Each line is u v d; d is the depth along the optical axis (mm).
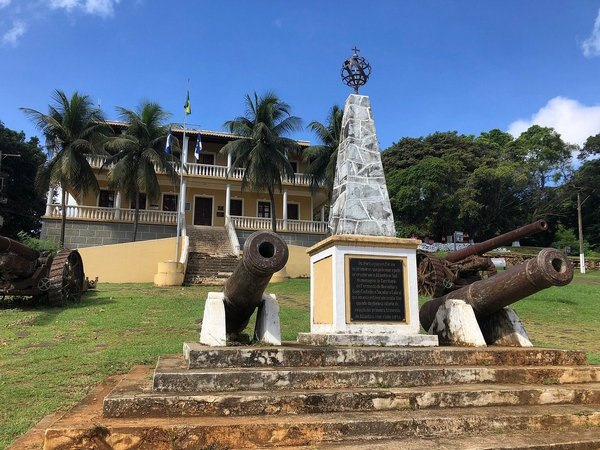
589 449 4094
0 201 33281
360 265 6727
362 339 6340
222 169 32469
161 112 27984
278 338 6074
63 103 26875
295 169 35812
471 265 15836
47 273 13086
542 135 49406
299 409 4465
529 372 5570
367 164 7586
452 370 5328
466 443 4027
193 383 4691
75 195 32312
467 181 42375
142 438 3840
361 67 8109
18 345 8445
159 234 29672
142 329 9992
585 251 43938
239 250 25453
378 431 4188
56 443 3713
